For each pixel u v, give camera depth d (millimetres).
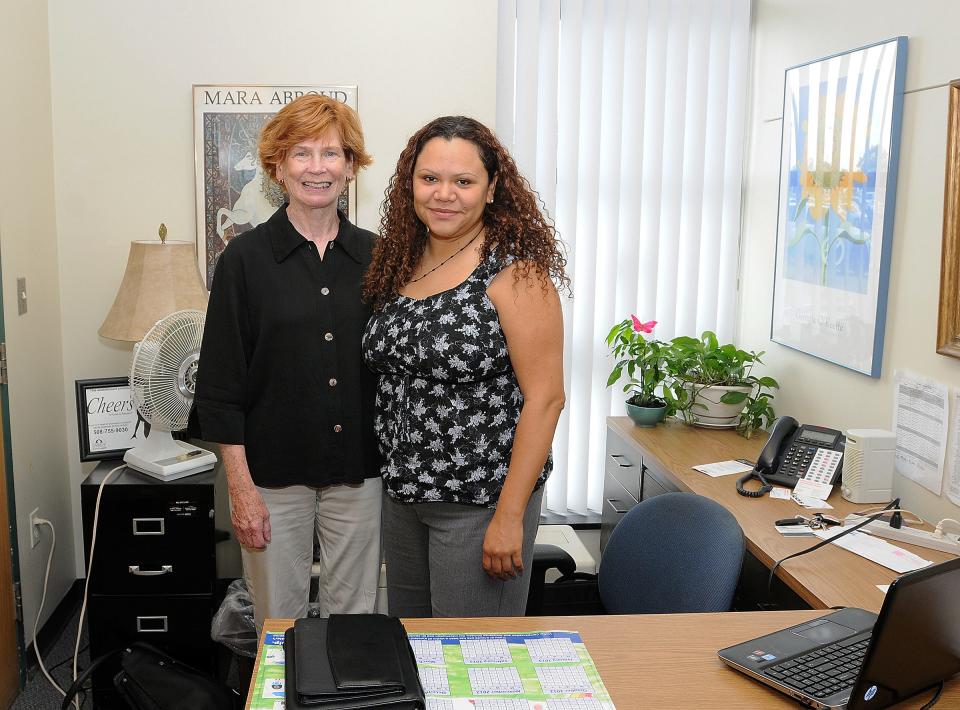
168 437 2635
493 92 3186
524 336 1713
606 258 3475
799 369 3008
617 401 3590
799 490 2342
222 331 1976
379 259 1944
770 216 3244
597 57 3316
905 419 2371
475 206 1727
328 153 1938
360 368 2027
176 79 3074
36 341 2895
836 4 2740
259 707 1271
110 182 3102
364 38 3115
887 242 2428
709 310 3564
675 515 1941
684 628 1554
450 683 1350
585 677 1376
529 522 1835
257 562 2090
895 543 2021
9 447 2617
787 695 1331
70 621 3193
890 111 2393
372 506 2129
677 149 3420
